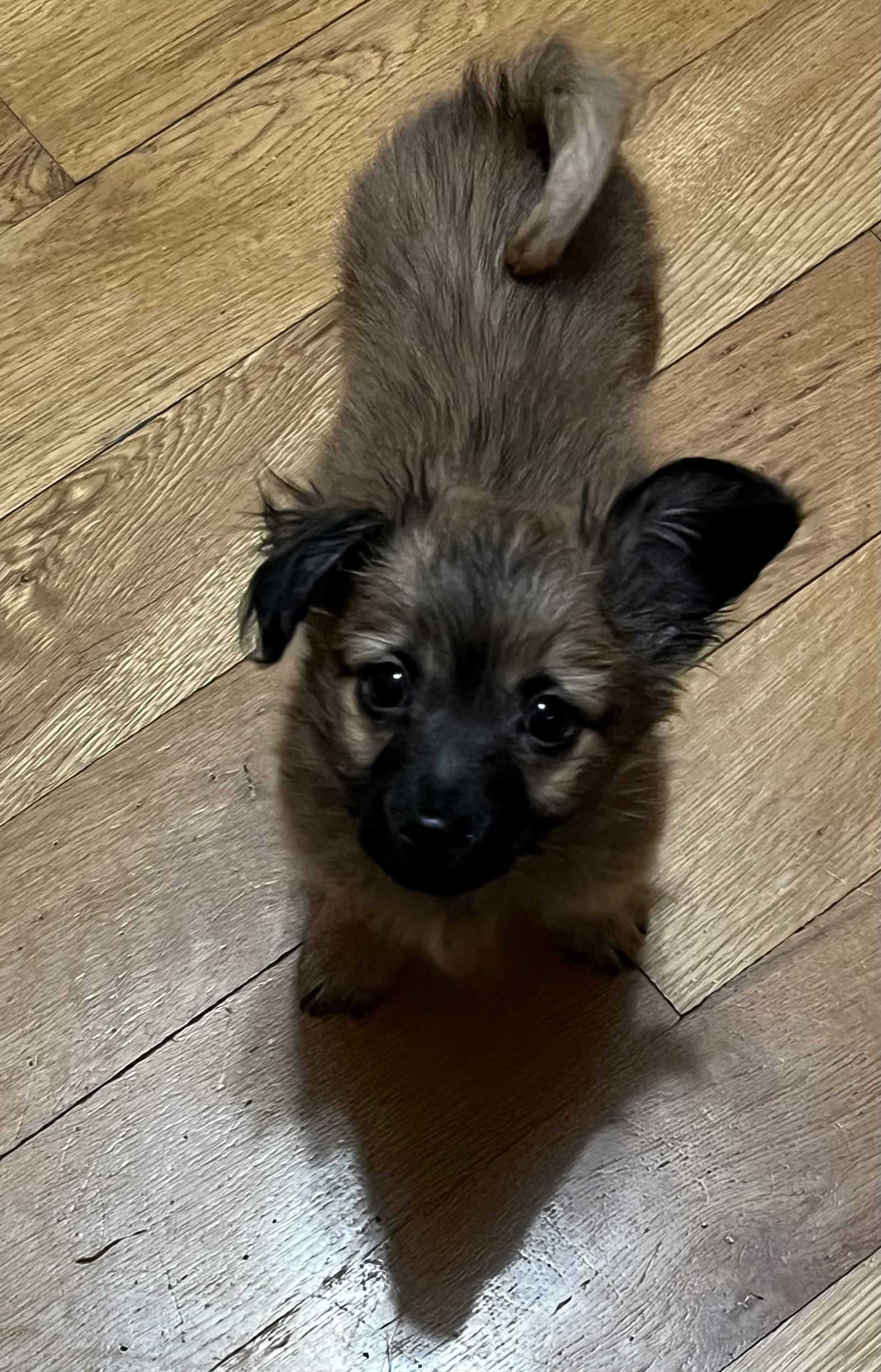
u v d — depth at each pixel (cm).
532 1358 62
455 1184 64
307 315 74
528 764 52
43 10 78
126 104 77
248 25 78
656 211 73
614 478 58
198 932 67
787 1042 66
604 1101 65
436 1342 62
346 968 65
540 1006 66
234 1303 63
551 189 58
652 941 67
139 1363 62
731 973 67
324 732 55
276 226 75
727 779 69
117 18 78
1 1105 65
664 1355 62
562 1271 63
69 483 72
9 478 72
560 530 53
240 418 73
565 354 59
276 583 51
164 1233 63
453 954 60
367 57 77
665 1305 63
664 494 53
